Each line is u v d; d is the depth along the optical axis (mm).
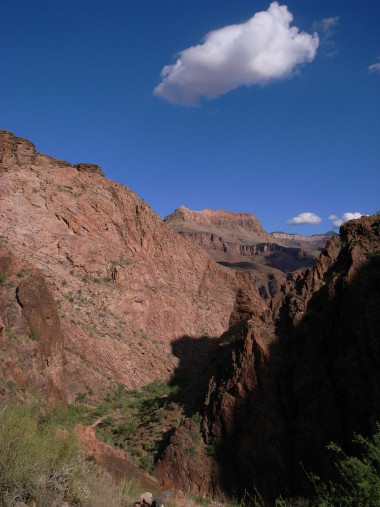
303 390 23438
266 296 197250
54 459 8695
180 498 14023
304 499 18203
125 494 10156
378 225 27734
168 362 66750
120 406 43750
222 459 23734
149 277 78000
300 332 25891
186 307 82188
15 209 62656
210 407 26156
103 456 15359
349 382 21531
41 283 36875
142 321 70625
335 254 29562
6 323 32375
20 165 70438
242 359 26203
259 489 21641
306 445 21562
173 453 24406
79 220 68938
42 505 7707
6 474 7590
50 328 35781
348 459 11625
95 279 67375
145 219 85000
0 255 35500
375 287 23562
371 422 19609
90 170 82500
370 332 21875
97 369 52812
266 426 23312
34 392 28266
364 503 10336
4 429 8227
